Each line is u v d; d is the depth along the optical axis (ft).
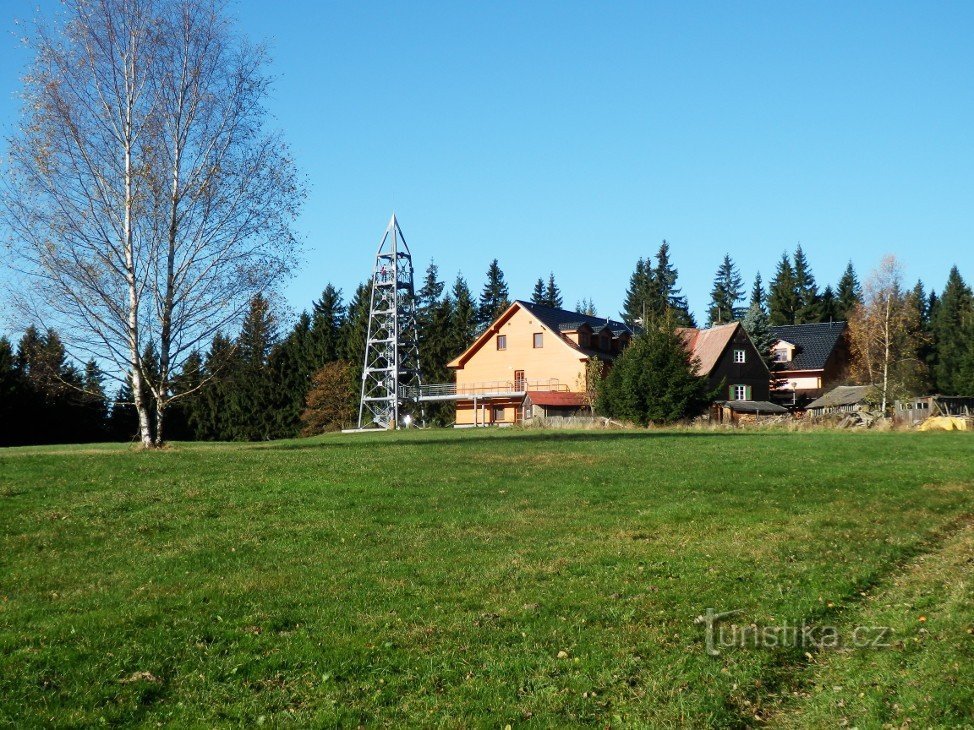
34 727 28.09
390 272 245.24
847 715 29.17
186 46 100.68
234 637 35.78
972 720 27.50
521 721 29.14
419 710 29.96
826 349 280.92
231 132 101.91
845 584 42.22
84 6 96.58
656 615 38.14
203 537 52.19
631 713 29.58
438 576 44.32
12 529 52.85
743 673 32.32
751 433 134.72
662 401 166.20
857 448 97.71
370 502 62.80
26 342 217.15
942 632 34.47
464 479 73.05
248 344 105.40
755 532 53.83
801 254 383.04
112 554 48.29
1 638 34.71
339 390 283.38
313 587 42.42
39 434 218.18
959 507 62.03
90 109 96.99
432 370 312.91
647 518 58.39
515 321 242.58
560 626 36.88
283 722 29.09
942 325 333.62
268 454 89.35
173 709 29.86
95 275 94.48
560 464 83.10
